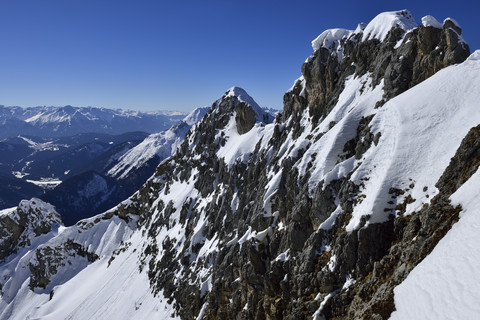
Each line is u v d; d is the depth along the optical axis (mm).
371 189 35094
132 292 102188
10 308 146750
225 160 102312
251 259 48594
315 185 43188
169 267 94812
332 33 70875
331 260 34531
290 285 39250
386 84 47250
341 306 31344
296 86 80875
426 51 44188
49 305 127875
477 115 32375
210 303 60188
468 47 40844
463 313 17750
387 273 28203
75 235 165500
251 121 109250
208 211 97750
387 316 23828
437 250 23766
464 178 27703
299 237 42281
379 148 38281
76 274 153125
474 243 21062
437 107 36812
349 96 56312
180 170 144750
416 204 30750
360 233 32219
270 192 56312
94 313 102812
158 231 124812
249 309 46906
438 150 33094
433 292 20828
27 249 181375
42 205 199125
